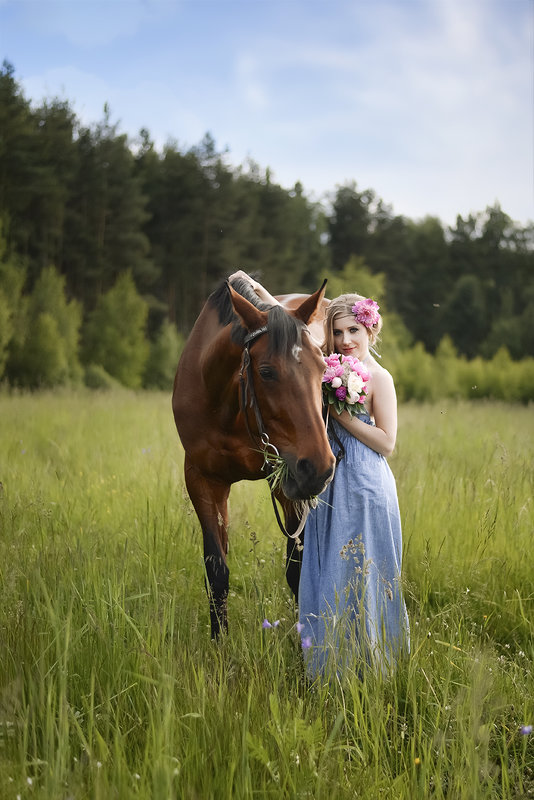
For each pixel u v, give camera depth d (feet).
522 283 224.74
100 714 6.86
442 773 6.44
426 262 226.99
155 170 145.07
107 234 122.93
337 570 8.71
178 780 5.73
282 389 7.84
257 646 8.27
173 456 20.63
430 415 38.75
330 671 7.62
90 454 21.65
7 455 20.81
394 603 8.77
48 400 41.86
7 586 9.11
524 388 93.40
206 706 6.86
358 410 8.87
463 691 7.36
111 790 5.39
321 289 8.52
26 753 6.16
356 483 8.81
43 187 104.68
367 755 6.57
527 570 11.93
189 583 11.24
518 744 7.33
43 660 7.30
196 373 10.44
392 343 93.30
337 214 217.36
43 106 121.80
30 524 12.56
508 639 10.40
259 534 13.67
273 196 161.38
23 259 100.48
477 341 202.49
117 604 8.43
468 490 15.43
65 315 77.30
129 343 86.79
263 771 6.06
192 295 140.87
